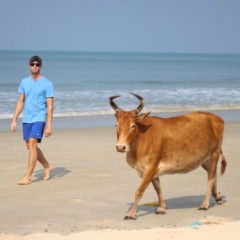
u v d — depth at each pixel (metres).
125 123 11.80
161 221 11.83
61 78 77.62
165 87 62.50
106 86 62.25
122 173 17.11
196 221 11.58
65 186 15.45
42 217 12.16
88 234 10.38
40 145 22.47
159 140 12.25
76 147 22.12
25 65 125.00
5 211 12.69
